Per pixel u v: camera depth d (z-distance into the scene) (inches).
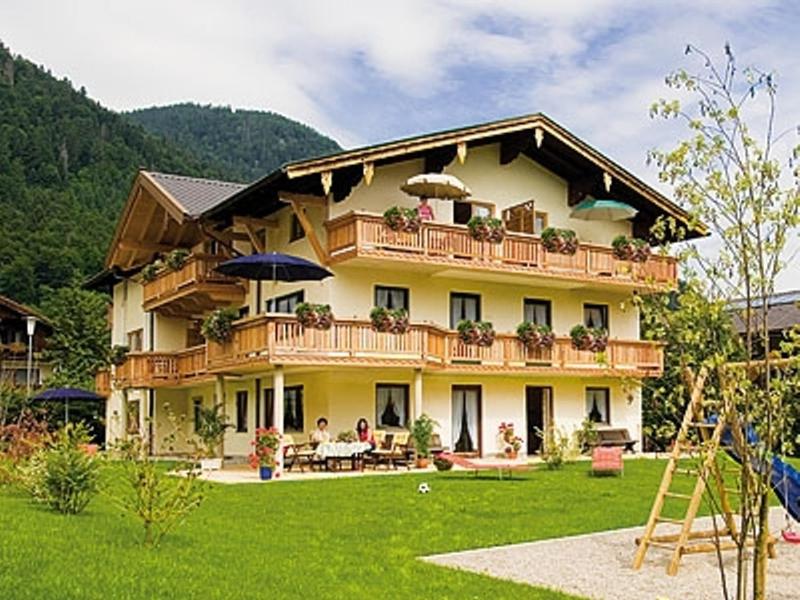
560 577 340.2
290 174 823.7
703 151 229.0
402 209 884.6
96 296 1939.0
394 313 867.4
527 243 971.9
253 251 1035.3
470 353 948.6
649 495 596.4
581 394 1084.5
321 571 328.5
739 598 237.0
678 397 255.9
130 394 1285.7
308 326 819.4
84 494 464.8
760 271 223.9
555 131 1002.7
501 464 740.7
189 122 6043.3
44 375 1918.1
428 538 418.6
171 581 288.7
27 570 289.6
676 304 244.4
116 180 3171.8
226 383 1078.4
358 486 652.1
